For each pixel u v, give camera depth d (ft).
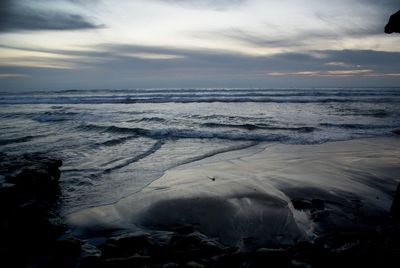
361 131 44.62
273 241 12.60
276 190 19.30
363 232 12.99
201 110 82.53
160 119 60.85
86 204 17.44
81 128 50.24
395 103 97.91
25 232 12.98
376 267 9.90
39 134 44.01
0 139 38.96
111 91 229.25
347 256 10.61
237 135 40.91
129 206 17.11
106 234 13.78
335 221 14.37
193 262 10.58
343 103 99.96
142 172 24.30
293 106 91.25
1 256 11.08
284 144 36.47
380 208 15.98
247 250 11.76
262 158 29.14
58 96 160.76
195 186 20.52
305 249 11.24
